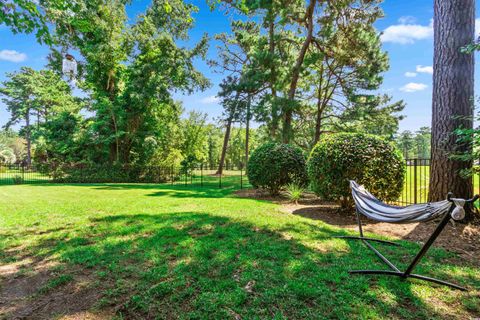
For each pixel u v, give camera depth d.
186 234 3.94
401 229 4.45
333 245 3.54
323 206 6.52
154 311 2.08
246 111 14.80
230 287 2.40
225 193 9.34
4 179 17.16
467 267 2.91
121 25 15.73
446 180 4.99
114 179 16.28
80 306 2.18
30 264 2.99
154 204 6.59
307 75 15.61
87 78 17.50
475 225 4.58
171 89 19.02
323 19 12.66
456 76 4.98
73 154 18.89
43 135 20.11
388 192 5.21
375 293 2.30
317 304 2.14
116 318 2.01
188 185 13.16
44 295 2.36
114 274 2.69
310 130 17.42
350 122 17.67
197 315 2.01
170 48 16.92
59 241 3.74
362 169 5.13
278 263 2.92
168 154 18.58
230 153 40.75
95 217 5.10
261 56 13.11
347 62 14.20
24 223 4.72
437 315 2.03
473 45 4.44
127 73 18.00
